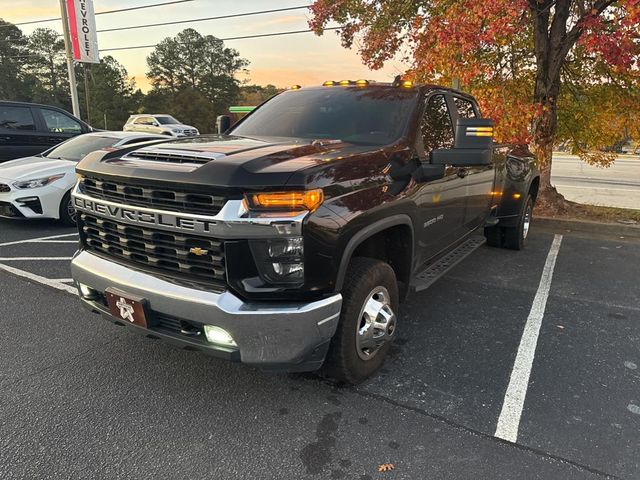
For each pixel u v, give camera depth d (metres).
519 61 8.96
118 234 2.90
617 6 7.13
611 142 9.69
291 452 2.49
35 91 82.56
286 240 2.41
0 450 2.46
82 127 11.47
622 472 2.38
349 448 2.53
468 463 2.43
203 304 2.45
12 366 3.29
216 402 2.92
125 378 3.16
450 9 6.98
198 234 2.48
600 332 3.98
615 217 8.42
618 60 6.33
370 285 2.93
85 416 2.76
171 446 2.52
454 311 4.40
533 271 5.65
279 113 4.12
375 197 2.89
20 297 4.51
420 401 2.96
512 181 6.02
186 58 80.06
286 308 2.45
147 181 2.59
